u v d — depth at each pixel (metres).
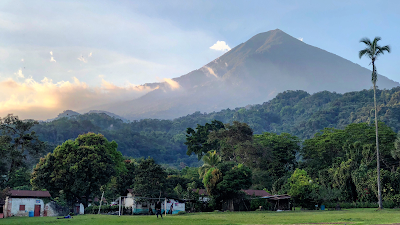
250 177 68.62
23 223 32.38
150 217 40.62
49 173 66.38
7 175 62.38
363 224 25.45
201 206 66.12
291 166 110.75
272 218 35.91
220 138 109.62
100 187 73.44
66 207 60.56
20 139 65.19
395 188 65.56
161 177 66.25
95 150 71.25
